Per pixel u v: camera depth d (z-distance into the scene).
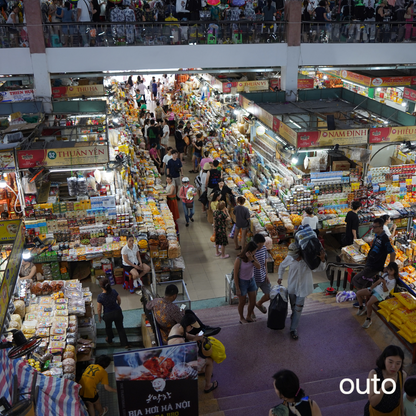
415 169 11.65
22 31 13.36
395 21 15.24
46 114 13.90
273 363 6.56
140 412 4.55
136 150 16.45
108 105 15.90
